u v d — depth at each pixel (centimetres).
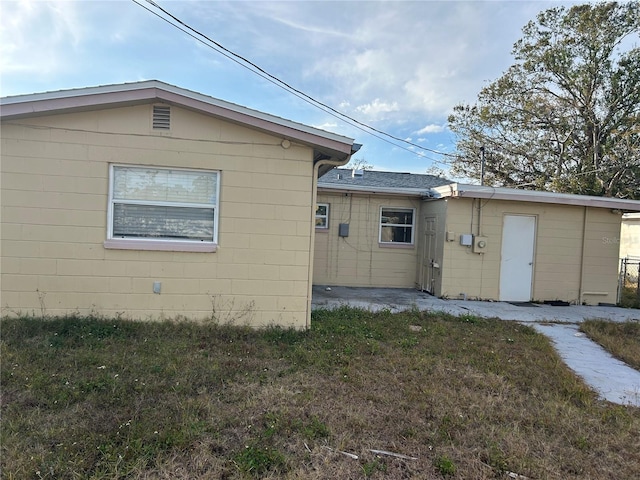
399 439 309
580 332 711
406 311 780
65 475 245
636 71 2150
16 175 548
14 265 552
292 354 492
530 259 1015
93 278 568
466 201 988
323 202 1148
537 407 379
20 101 516
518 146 2458
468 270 994
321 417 336
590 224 1026
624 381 474
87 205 563
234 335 552
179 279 587
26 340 486
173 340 519
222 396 368
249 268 602
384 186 1184
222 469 257
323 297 944
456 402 378
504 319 783
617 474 277
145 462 258
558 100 2355
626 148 2111
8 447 270
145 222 584
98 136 561
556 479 268
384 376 436
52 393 351
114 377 389
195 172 591
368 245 1164
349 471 264
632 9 2138
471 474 268
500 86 2455
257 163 596
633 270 1672
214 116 576
